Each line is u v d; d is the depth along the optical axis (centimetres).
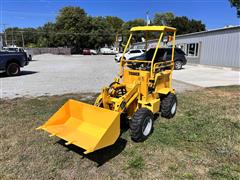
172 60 555
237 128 497
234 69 1661
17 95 798
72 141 361
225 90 902
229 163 358
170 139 438
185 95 810
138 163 357
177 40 2438
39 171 338
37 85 997
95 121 394
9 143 422
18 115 578
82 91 869
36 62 2492
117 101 418
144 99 459
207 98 764
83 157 375
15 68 1316
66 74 1387
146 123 431
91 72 1498
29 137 448
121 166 350
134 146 410
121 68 503
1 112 601
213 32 1848
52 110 620
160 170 340
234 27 1619
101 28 6406
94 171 338
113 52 5516
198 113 598
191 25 5784
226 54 1728
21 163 357
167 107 537
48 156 377
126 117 468
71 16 6034
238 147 410
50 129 400
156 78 486
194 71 1612
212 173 333
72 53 5984
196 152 391
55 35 6159
